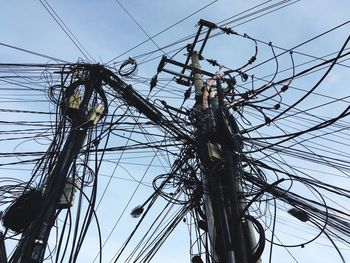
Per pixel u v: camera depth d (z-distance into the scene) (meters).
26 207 5.72
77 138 6.52
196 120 7.66
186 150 7.59
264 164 7.08
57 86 7.23
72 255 5.60
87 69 7.25
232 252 5.62
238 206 6.16
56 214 5.88
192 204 7.27
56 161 6.24
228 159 6.62
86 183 6.51
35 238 5.33
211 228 6.27
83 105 6.86
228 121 7.05
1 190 6.59
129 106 7.42
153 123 7.62
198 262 6.80
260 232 6.03
